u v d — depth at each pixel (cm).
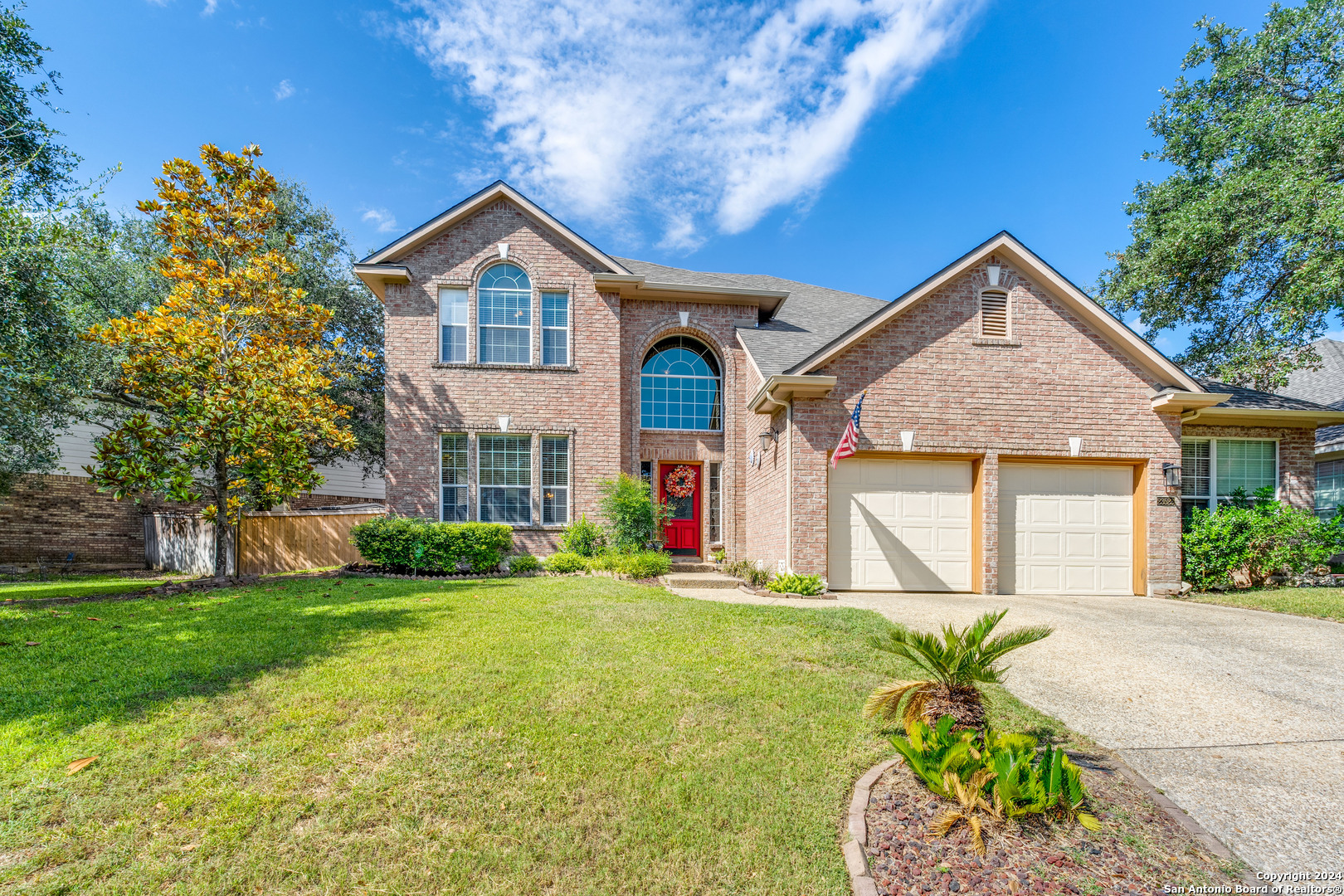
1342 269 1213
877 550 1103
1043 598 1057
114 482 973
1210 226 1448
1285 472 1236
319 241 2025
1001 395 1111
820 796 359
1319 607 902
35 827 320
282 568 1453
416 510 1309
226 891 281
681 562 1429
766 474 1245
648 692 503
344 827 327
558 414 1366
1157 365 1109
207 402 966
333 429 1156
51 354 1101
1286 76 1555
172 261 1089
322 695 479
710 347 1509
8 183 1000
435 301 1345
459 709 459
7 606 818
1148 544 1108
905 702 404
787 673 556
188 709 454
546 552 1338
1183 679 591
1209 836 338
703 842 319
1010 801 321
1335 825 354
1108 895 279
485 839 320
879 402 1091
